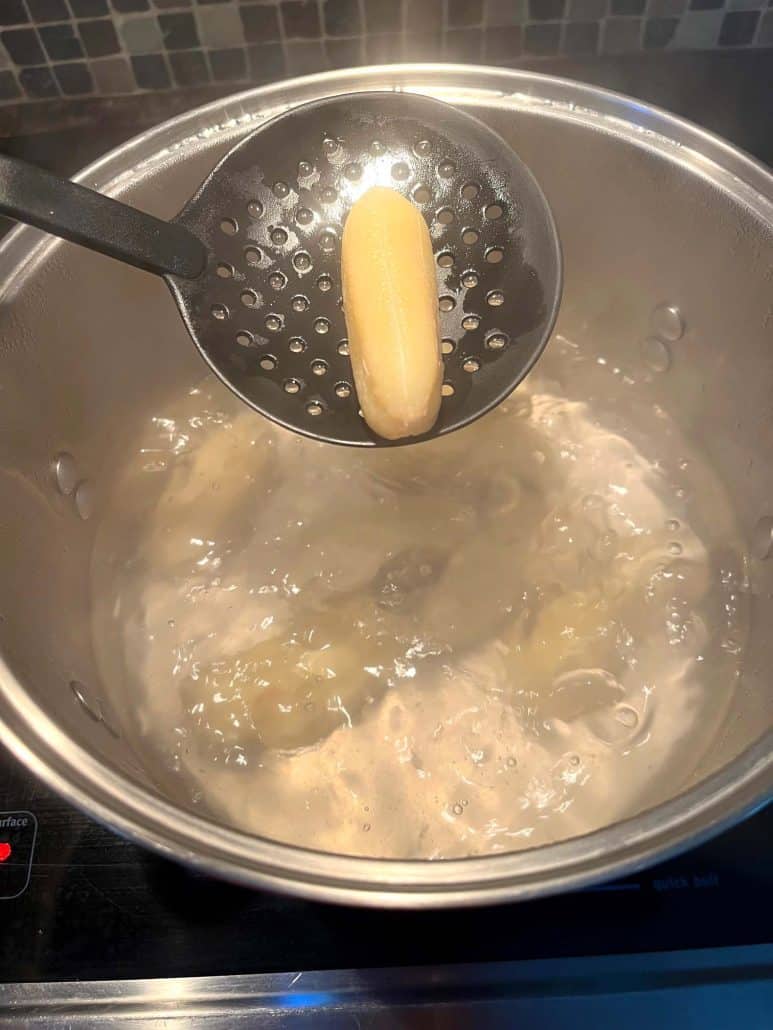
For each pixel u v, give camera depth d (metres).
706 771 0.22
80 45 0.31
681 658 0.27
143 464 0.32
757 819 0.21
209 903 0.21
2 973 0.20
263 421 0.32
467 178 0.25
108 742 0.23
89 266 0.26
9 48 0.31
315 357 0.25
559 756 0.25
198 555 0.30
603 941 0.20
